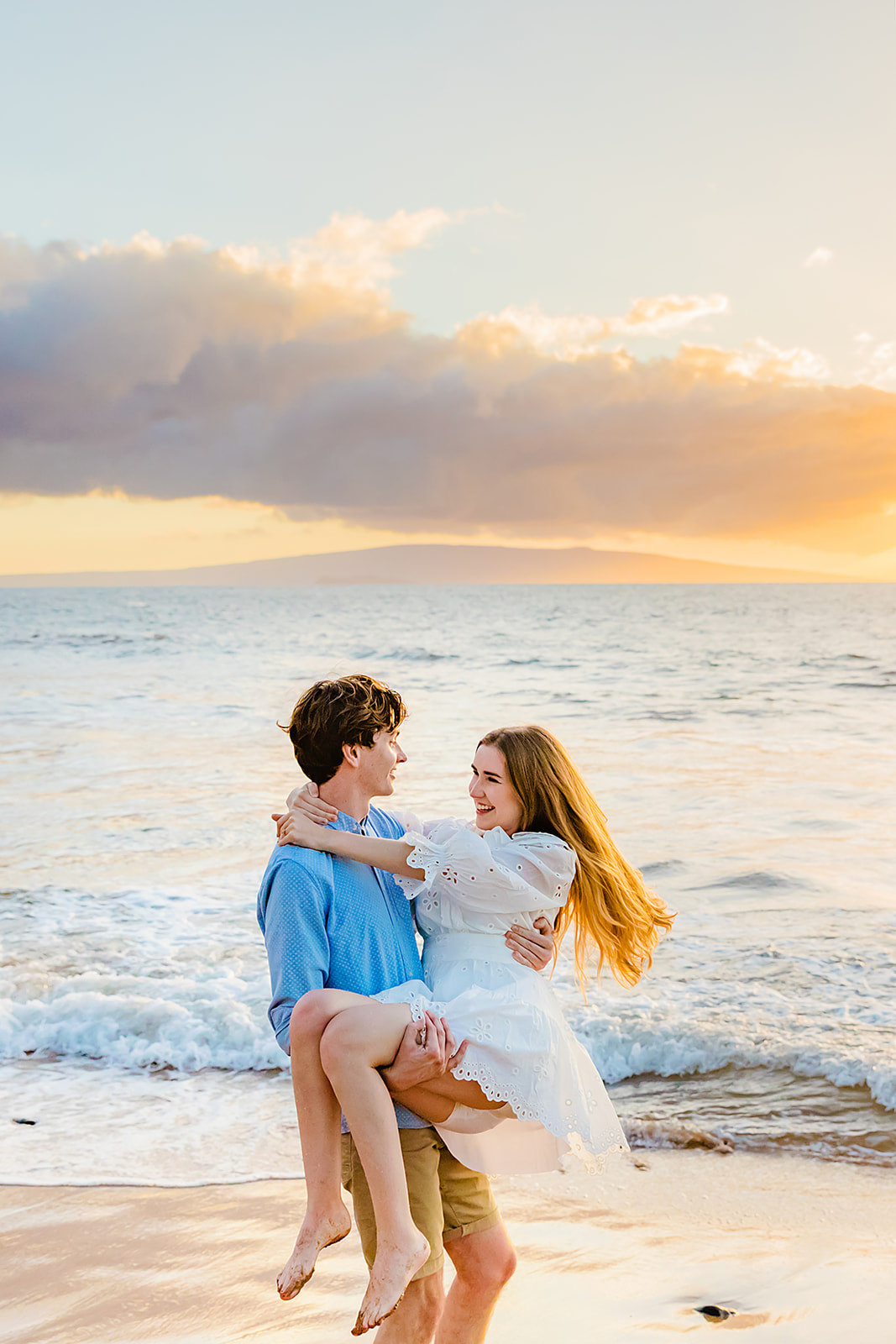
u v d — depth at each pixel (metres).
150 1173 3.75
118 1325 2.78
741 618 56.75
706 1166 3.83
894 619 55.16
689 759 13.41
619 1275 3.05
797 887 7.51
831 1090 4.42
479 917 2.34
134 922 6.78
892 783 11.60
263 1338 2.71
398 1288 1.86
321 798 2.32
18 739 15.04
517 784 2.55
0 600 95.00
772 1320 2.78
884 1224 3.36
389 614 63.91
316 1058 2.00
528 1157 2.31
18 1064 4.86
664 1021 5.00
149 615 61.91
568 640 39.78
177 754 13.72
